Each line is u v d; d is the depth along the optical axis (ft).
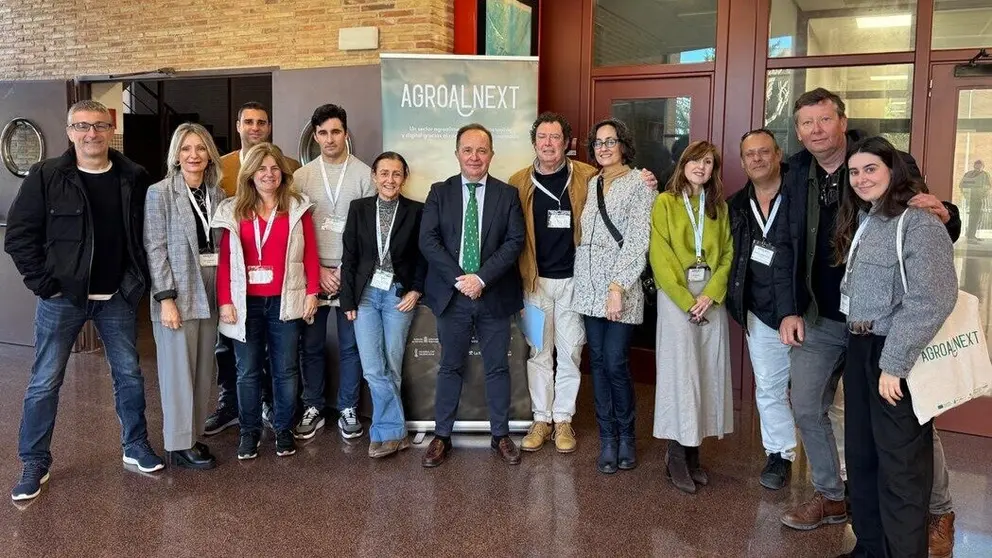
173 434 11.34
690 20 15.34
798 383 9.58
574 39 16.34
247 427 12.06
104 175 10.59
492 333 11.76
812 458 9.68
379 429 12.23
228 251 11.46
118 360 11.21
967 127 13.10
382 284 11.82
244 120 13.46
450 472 11.50
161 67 17.85
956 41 13.07
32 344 19.80
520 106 13.04
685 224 10.59
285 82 15.97
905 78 13.51
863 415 8.11
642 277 11.67
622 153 11.38
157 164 39.86
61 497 10.51
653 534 9.43
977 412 13.10
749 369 15.26
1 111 19.69
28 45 19.81
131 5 18.08
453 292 11.48
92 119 10.19
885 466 7.73
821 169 9.30
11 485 10.82
